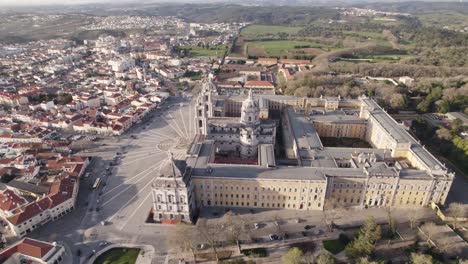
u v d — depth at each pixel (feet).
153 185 575.38
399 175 611.47
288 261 473.26
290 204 638.12
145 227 592.19
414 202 638.12
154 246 548.72
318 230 581.12
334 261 481.46
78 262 517.14
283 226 593.42
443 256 516.32
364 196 634.02
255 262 510.99
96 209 643.45
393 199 635.66
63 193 643.86
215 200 647.56
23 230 573.74
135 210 640.17
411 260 485.97
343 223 598.34
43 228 594.24
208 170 632.79
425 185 615.98
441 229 577.43
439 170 617.62
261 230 583.17
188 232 547.90
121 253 534.78
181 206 593.01
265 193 629.51
